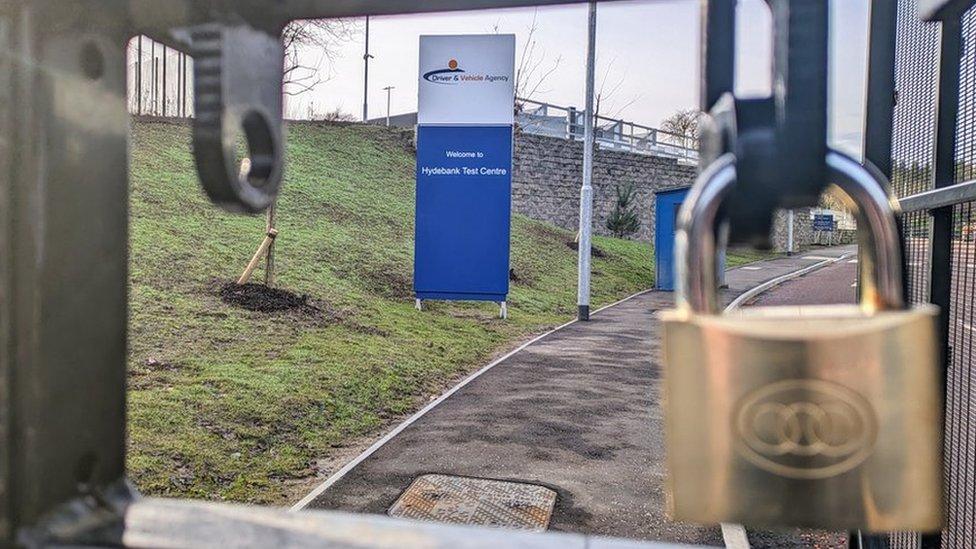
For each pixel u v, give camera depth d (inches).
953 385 86.5
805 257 1594.5
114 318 34.0
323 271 543.8
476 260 566.3
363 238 679.1
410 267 637.3
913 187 95.4
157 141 716.7
